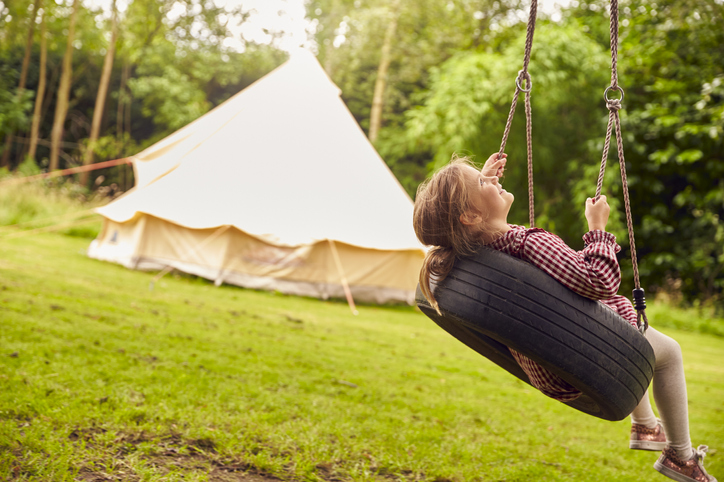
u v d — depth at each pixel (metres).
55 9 24.48
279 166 9.94
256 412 3.05
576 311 1.83
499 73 15.44
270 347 5.04
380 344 6.18
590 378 1.84
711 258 13.51
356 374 4.47
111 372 3.37
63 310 5.20
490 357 2.51
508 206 2.03
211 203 9.48
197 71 27.83
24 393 2.76
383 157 21.42
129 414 2.68
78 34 25.94
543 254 1.89
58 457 2.15
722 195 13.29
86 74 29.09
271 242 9.23
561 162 15.92
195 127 11.84
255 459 2.41
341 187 9.96
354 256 9.51
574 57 14.82
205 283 9.23
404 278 9.86
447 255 1.97
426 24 22.81
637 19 15.30
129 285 7.75
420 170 21.30
